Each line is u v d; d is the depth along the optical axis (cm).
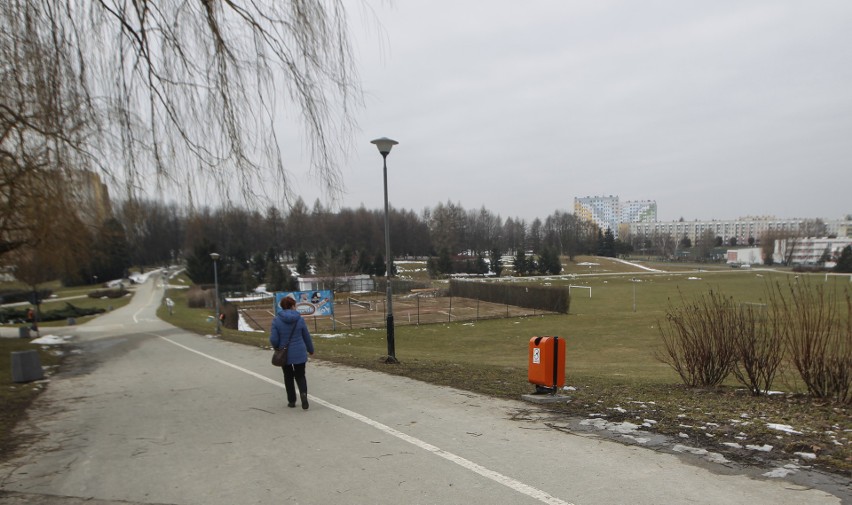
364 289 6894
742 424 550
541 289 4409
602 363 1750
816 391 704
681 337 858
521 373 987
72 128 586
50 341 2259
